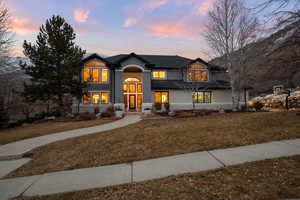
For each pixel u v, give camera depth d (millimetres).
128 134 8422
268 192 3002
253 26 15734
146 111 18734
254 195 2943
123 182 3834
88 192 3430
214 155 5094
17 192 3643
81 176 4305
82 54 18141
